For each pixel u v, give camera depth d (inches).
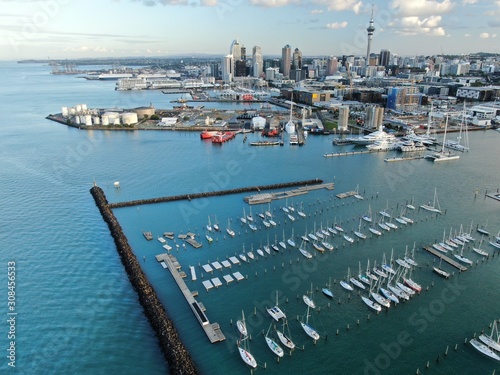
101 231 6756.9
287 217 7249.0
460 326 4350.4
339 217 7219.5
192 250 6048.2
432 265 5526.6
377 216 7234.3
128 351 4077.3
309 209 7583.7
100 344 4170.8
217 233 6624.0
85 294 5014.8
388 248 6043.3
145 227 6899.6
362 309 4633.4
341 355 3969.0
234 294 4933.6
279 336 4165.8
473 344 4062.5
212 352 4003.4
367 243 6210.6
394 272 5231.3
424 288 5007.4
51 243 6309.1
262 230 6727.4
